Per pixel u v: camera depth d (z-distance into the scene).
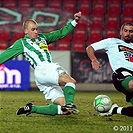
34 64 21.00
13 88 49.66
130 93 21.39
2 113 25.28
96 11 69.44
